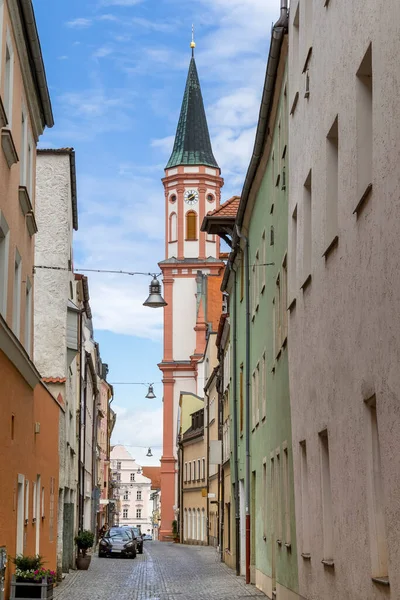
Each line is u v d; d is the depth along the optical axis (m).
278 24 17.91
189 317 94.31
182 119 98.31
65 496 33.47
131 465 188.12
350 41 10.40
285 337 18.69
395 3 8.07
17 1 15.20
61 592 24.92
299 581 16.34
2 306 16.09
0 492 15.31
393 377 8.47
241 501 32.53
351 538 10.92
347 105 10.67
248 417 28.73
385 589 9.25
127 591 25.86
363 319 9.90
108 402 91.62
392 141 8.29
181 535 77.50
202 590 26.16
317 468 13.79
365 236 9.68
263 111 20.88
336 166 12.41
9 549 16.64
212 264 94.56
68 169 30.45
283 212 19.16
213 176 96.19
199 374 90.75
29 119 19.17
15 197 16.92
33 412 20.52
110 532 49.47
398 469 8.31
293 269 16.98
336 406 11.84
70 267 32.62
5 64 15.21
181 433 79.62
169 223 96.50
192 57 100.12
